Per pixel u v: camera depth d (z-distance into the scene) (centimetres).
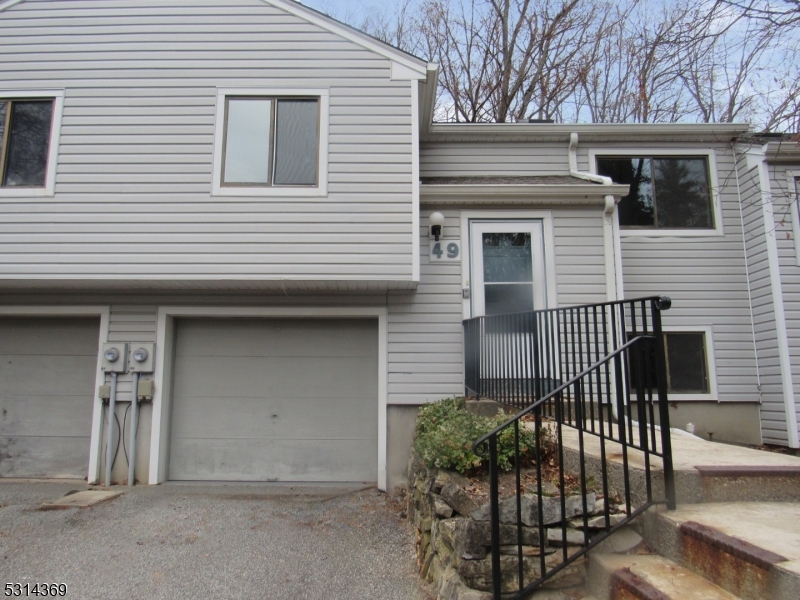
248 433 631
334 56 590
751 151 695
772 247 655
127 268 552
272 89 585
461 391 610
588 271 627
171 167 568
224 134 578
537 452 264
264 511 512
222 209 562
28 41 592
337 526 477
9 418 630
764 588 197
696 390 687
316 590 355
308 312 628
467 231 639
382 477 594
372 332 648
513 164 762
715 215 725
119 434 609
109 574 374
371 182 569
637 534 279
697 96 858
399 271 556
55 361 639
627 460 289
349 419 634
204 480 621
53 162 568
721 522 248
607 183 625
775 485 293
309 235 560
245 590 354
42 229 558
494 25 1492
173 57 588
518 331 451
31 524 464
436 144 768
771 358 655
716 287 705
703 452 356
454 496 319
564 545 258
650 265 711
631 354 290
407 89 585
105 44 590
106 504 521
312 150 579
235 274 552
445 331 621
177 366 640
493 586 263
